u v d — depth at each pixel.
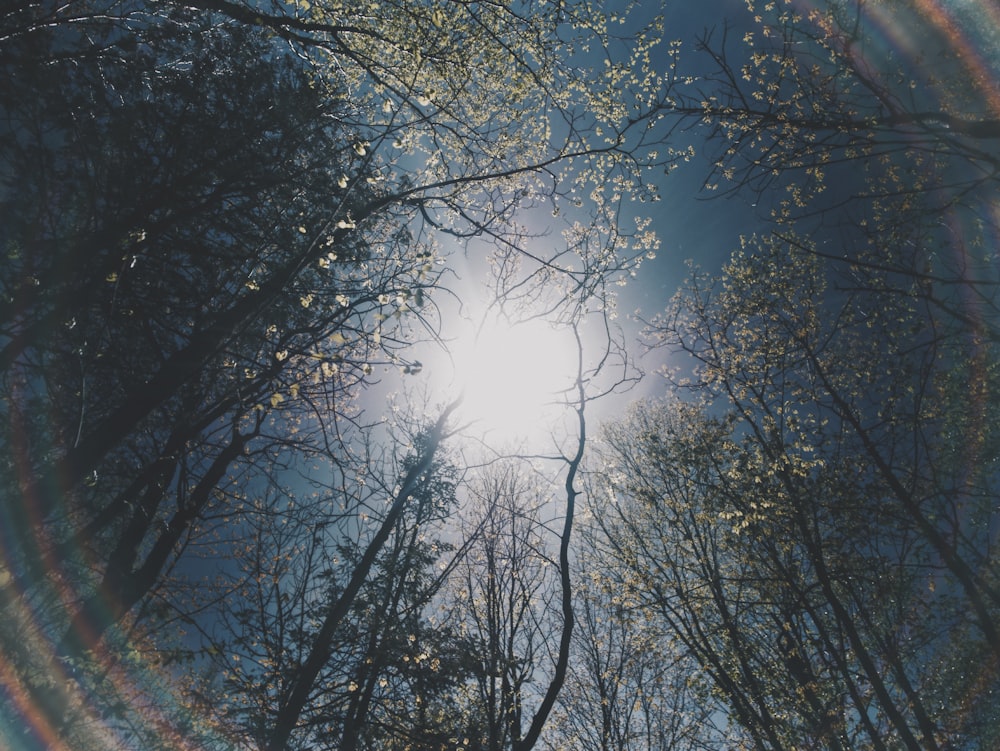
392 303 7.67
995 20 8.56
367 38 9.68
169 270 9.43
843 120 7.86
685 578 17.86
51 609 9.84
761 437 15.33
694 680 16.16
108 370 9.23
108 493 10.27
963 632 13.66
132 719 9.84
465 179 8.58
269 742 10.82
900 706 14.33
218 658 11.80
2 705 7.95
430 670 12.84
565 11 10.48
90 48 8.91
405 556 13.49
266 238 8.84
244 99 10.21
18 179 8.70
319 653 11.27
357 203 9.71
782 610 15.05
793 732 15.09
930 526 12.14
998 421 12.37
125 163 9.44
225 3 7.95
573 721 18.16
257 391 8.11
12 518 7.40
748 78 8.98
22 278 8.32
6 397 8.53
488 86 12.20
